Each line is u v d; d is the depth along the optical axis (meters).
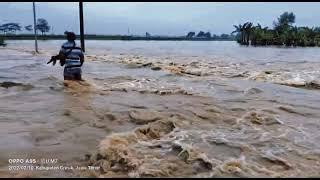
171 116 7.30
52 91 10.42
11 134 6.11
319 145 5.69
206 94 10.45
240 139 5.88
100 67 18.34
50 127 6.57
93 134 6.15
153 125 6.52
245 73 15.71
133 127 6.62
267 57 29.77
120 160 4.87
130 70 17.00
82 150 5.36
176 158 4.97
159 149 5.34
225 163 4.77
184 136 5.96
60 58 11.25
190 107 8.40
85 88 11.02
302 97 10.19
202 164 4.75
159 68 17.62
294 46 78.12
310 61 23.97
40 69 16.67
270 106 8.71
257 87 11.84
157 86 11.91
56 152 5.27
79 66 11.43
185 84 12.51
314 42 75.56
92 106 8.41
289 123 7.05
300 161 4.98
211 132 6.25
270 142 5.77
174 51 43.66
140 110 7.90
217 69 17.61
